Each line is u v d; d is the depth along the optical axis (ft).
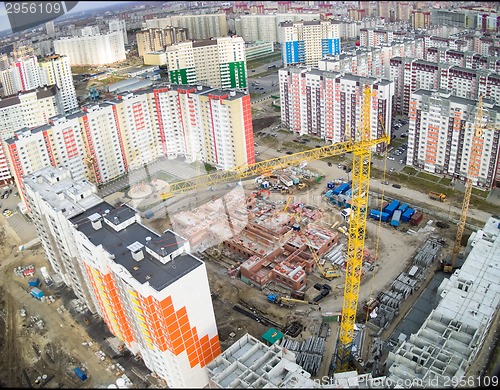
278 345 437.99
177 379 414.62
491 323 469.57
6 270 632.38
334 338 488.85
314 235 619.26
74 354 486.79
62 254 524.11
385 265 586.04
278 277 560.20
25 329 526.16
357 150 457.27
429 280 558.56
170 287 363.76
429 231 644.69
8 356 494.18
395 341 476.54
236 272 581.12
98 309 517.14
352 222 453.58
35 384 457.27
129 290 393.50
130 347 474.49
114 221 436.35
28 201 552.82
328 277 568.82
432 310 484.74
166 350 400.88
